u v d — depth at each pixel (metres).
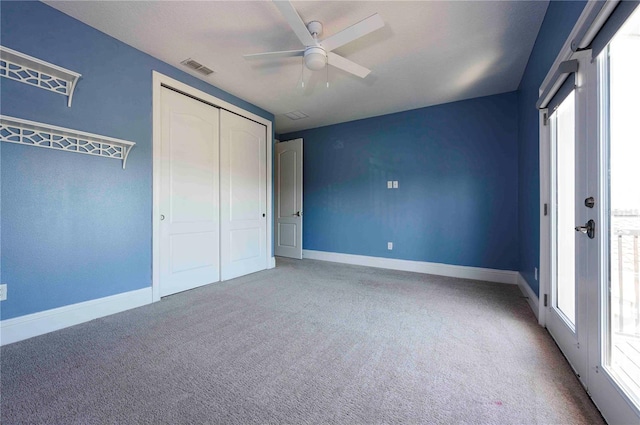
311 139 4.95
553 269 1.92
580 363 1.39
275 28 2.17
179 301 2.62
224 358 1.62
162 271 2.72
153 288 2.60
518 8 1.93
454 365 1.55
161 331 1.98
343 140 4.59
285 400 1.27
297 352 1.70
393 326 2.08
